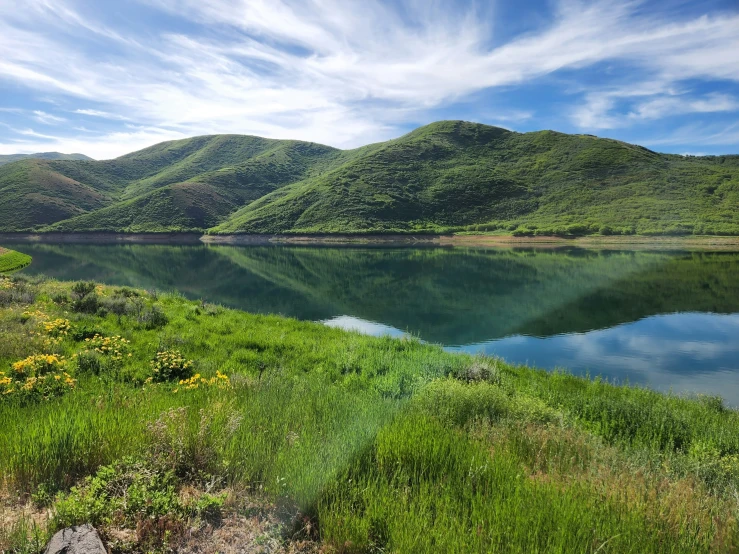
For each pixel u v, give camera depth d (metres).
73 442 3.80
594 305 29.72
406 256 75.38
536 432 5.69
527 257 71.00
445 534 2.85
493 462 4.08
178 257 70.69
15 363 7.74
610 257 68.31
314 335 15.24
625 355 17.88
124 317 13.73
